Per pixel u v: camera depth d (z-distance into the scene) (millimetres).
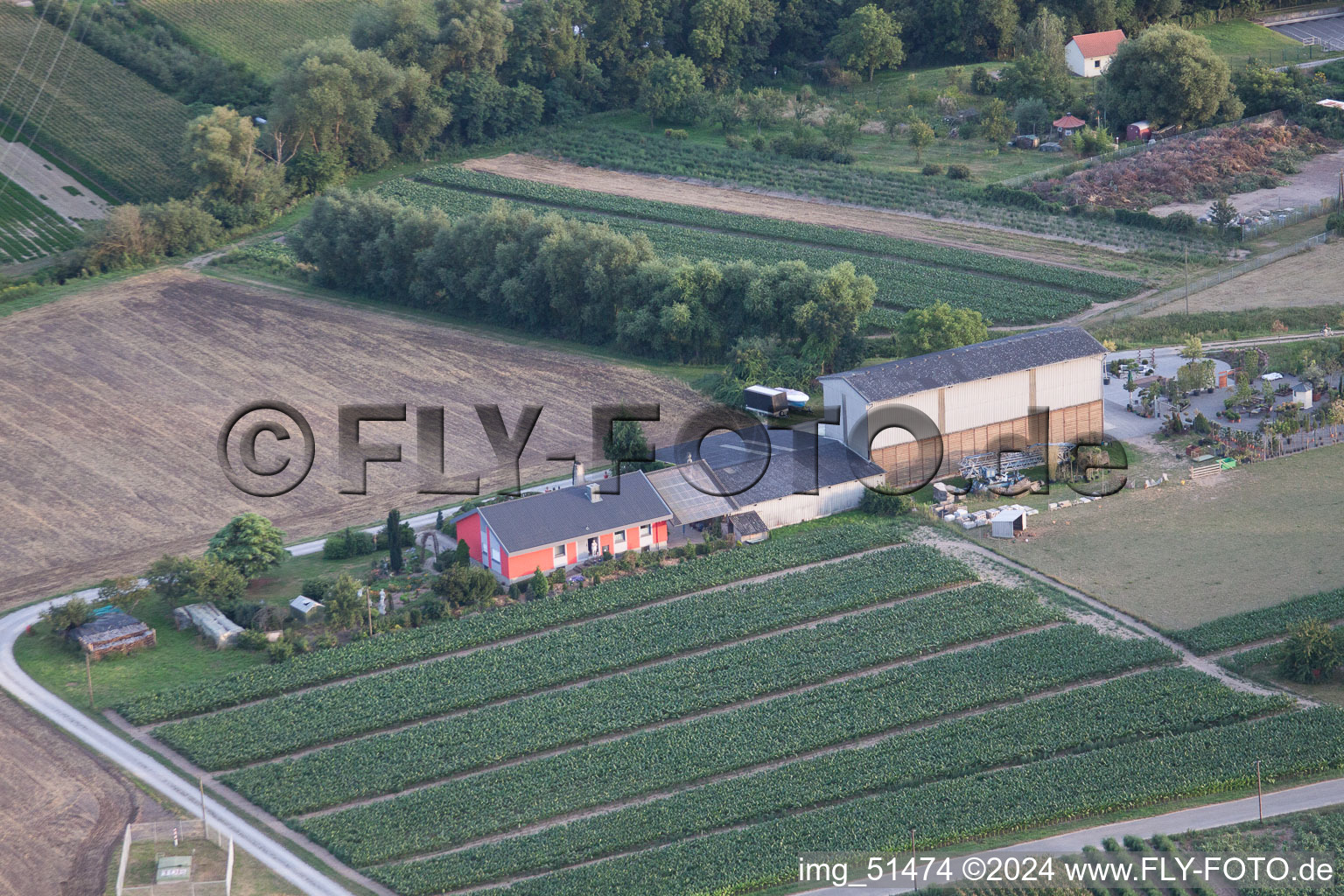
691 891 84500
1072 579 119625
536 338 179000
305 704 105062
